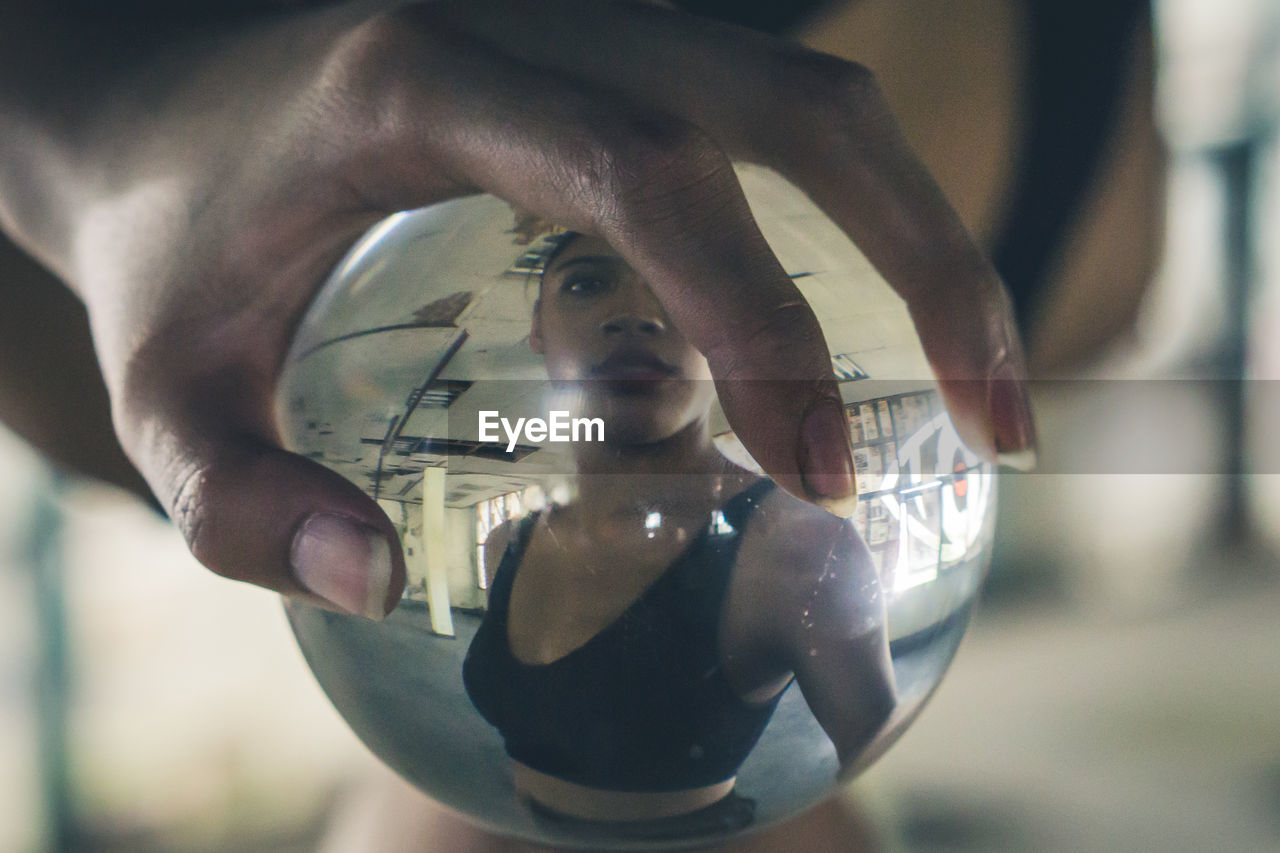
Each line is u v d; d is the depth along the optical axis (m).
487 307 0.19
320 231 0.22
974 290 0.21
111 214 0.24
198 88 0.24
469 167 0.20
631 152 0.18
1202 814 0.75
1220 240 1.40
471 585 0.18
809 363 0.18
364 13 0.23
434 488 0.18
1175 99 1.32
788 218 0.20
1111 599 1.30
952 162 0.39
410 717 0.19
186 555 0.88
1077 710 0.96
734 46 0.22
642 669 0.18
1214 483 1.45
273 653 0.93
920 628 0.19
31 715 0.77
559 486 0.18
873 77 0.21
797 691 0.18
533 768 0.19
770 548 0.18
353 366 0.19
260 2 0.29
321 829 0.77
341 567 0.19
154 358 0.22
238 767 0.82
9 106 0.27
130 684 0.85
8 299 0.32
